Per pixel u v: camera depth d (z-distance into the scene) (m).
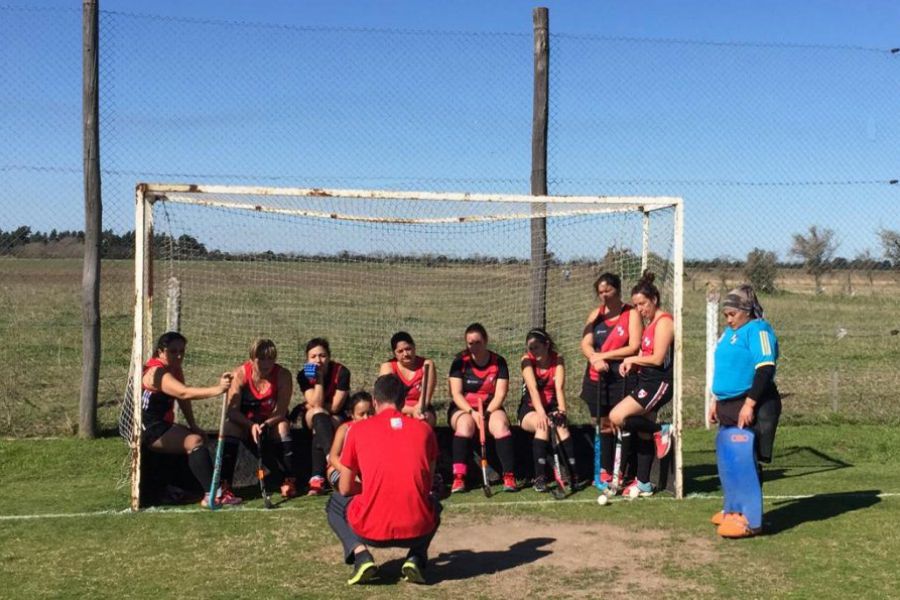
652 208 7.80
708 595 4.93
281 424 7.34
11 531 6.18
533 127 9.95
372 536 4.97
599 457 7.50
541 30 9.91
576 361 11.65
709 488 7.61
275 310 12.77
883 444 9.52
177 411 9.86
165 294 11.01
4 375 12.37
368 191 7.01
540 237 9.67
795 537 6.02
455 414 7.71
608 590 5.02
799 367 14.37
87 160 9.51
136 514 6.66
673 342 7.22
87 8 9.43
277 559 5.57
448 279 12.01
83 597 4.87
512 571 5.36
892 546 5.79
